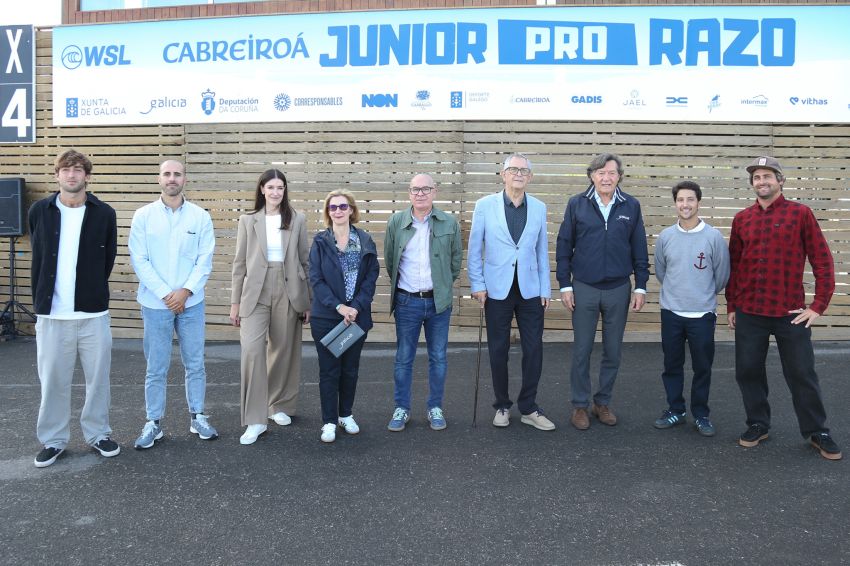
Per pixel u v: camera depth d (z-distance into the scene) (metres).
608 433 4.43
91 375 3.94
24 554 2.84
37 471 3.76
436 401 4.56
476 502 3.35
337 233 4.32
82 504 3.33
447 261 4.49
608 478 3.66
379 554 2.84
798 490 3.48
